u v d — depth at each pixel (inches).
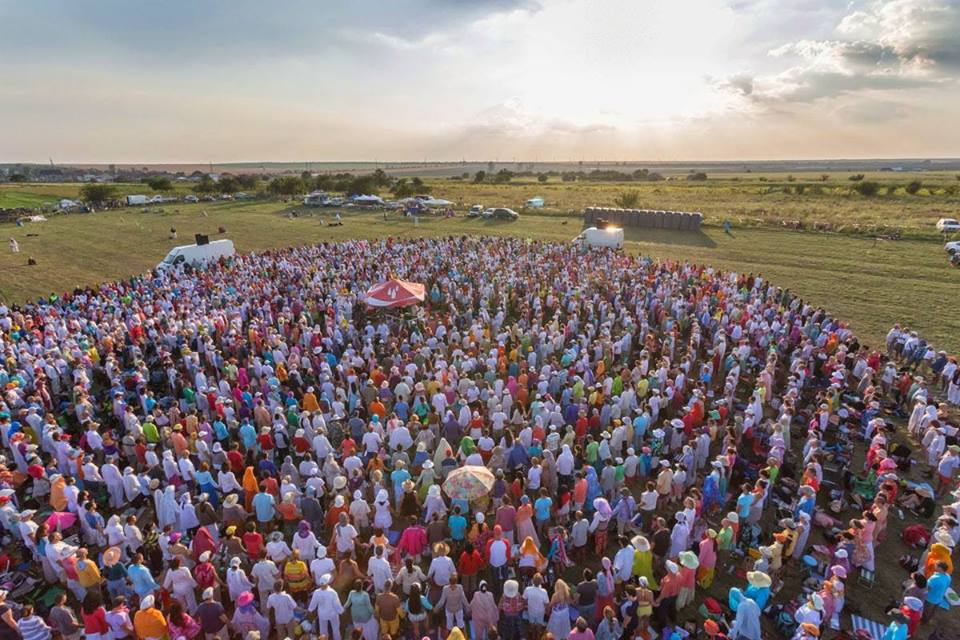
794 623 398.3
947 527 449.4
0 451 642.2
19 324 964.6
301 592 402.0
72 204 3383.4
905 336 885.2
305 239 2208.4
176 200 3814.0
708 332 987.9
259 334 904.3
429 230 2372.0
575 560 476.1
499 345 845.8
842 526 509.0
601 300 1087.0
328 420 636.1
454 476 453.4
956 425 669.3
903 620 355.6
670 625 382.0
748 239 1927.9
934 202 2960.1
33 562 479.5
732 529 449.1
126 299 1122.0
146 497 540.7
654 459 602.9
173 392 755.4
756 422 633.0
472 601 373.7
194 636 361.7
